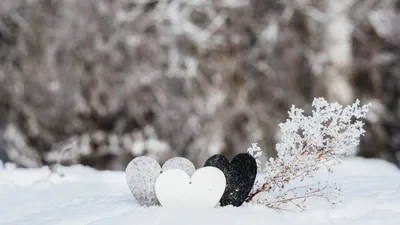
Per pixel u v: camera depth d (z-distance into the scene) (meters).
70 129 15.94
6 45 16.31
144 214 3.13
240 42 16.06
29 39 16.27
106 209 3.46
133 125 16.34
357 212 3.24
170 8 16.25
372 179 4.43
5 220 3.81
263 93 16.33
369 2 17.16
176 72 15.98
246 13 16.20
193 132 16.02
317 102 3.41
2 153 16.19
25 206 4.18
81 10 16.28
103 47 16.20
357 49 17.39
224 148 15.99
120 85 16.17
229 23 16.25
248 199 3.43
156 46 16.27
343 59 16.69
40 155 16.14
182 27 16.06
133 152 15.95
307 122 3.40
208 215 3.08
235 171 3.35
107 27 16.33
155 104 16.23
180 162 3.63
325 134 3.44
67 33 16.16
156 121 16.22
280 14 16.39
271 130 16.09
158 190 3.31
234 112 15.94
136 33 16.30
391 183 4.09
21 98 16.12
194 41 16.08
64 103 16.00
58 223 3.27
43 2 16.38
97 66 16.16
